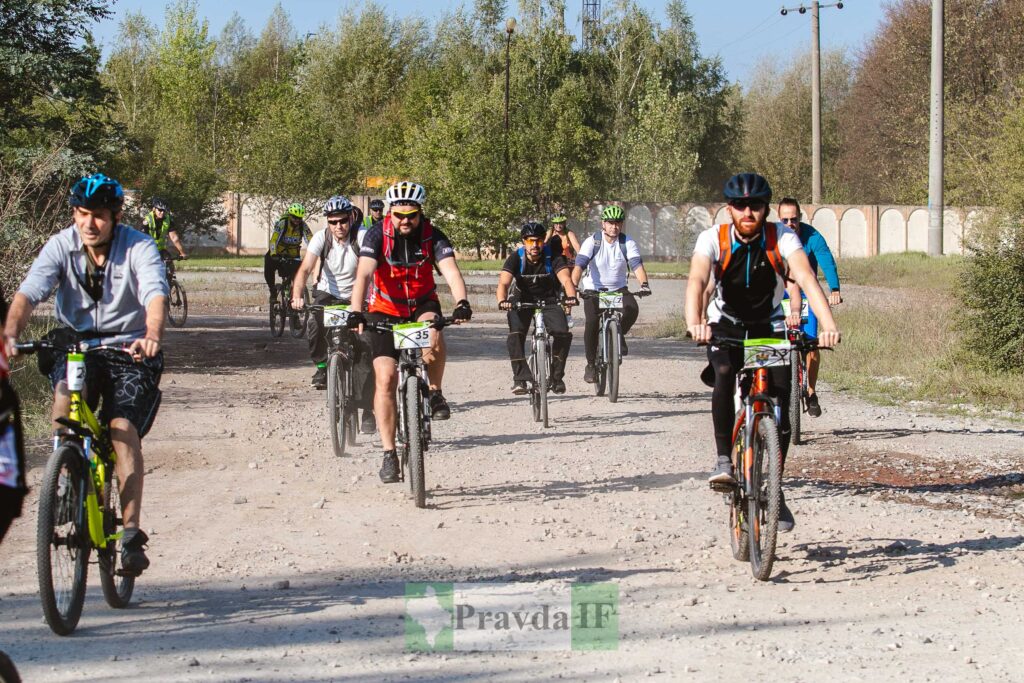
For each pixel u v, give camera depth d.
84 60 22.66
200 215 70.31
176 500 11.14
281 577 8.70
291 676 6.52
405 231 10.91
